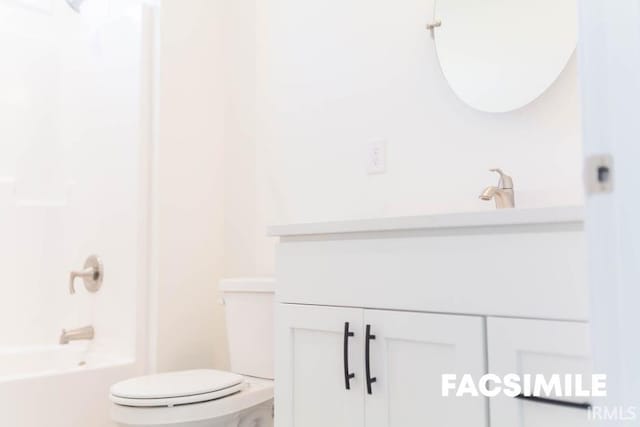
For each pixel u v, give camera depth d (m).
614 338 0.46
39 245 2.24
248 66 2.08
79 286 2.11
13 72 2.22
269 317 1.61
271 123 1.97
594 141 0.49
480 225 0.86
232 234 2.07
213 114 2.10
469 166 1.44
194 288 1.95
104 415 1.67
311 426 1.10
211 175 2.07
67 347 1.97
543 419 0.78
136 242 1.84
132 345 1.80
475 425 0.84
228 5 2.18
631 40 0.48
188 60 2.01
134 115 1.90
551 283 0.79
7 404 1.46
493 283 0.85
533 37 1.35
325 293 1.09
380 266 1.00
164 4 1.93
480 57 1.45
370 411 0.99
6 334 2.11
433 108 1.53
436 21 1.54
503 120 1.38
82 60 2.21
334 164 1.76
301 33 1.90
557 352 0.77
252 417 1.53
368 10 1.71
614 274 0.47
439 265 0.92
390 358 0.97
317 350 1.10
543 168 1.30
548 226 0.80
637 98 0.47
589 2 0.51
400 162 1.59
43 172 2.28
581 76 0.51
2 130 2.18
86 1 2.19
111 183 1.98
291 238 1.19
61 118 2.31
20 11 2.26
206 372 1.58
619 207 0.47
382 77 1.66
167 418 1.29
